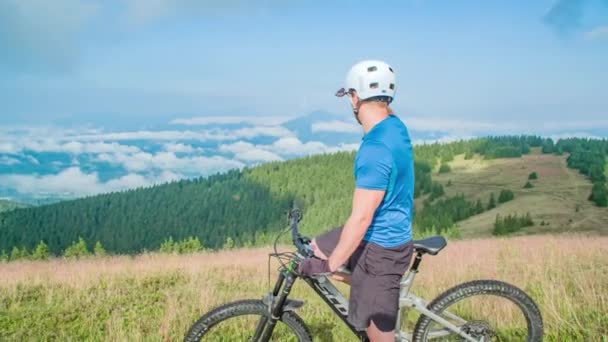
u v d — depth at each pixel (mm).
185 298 8320
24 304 9180
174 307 7004
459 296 3961
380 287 3508
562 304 5387
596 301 5512
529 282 7637
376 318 3535
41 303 9164
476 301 4031
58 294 9953
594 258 11758
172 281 11484
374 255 3490
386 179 3301
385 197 3406
